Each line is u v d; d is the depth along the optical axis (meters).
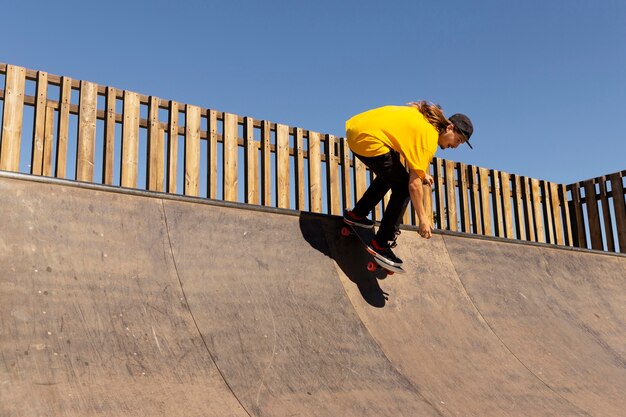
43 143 4.69
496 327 4.37
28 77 4.73
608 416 3.62
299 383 2.91
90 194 3.19
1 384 2.21
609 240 8.45
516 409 3.40
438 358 3.68
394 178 3.80
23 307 2.54
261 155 5.87
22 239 2.79
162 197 3.46
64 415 2.20
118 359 2.55
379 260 3.85
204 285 3.19
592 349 4.73
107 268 2.94
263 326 3.17
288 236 3.87
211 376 2.71
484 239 5.34
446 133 3.87
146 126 5.26
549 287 5.43
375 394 3.05
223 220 3.63
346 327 3.52
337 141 6.45
